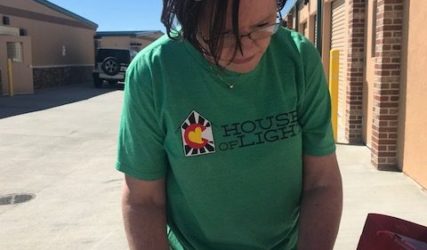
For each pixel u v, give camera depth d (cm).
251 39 142
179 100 159
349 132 921
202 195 167
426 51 577
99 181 741
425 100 585
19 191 698
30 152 960
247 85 158
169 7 146
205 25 141
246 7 137
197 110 159
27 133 1172
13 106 1761
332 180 176
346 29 1012
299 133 169
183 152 162
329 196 173
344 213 532
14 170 817
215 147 161
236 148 162
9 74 2227
